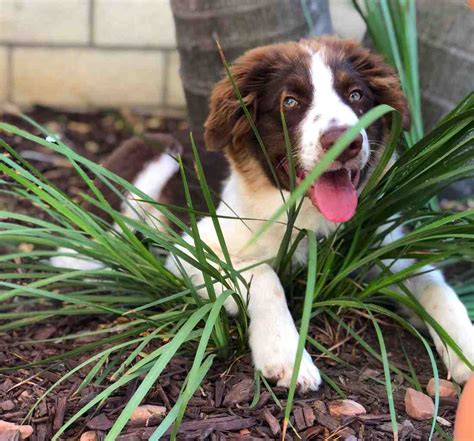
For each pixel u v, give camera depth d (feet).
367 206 2.52
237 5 3.39
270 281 2.50
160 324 2.48
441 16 3.48
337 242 2.69
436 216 2.70
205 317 2.38
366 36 3.73
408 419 2.24
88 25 5.25
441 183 2.57
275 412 2.20
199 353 2.03
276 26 3.44
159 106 5.43
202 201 3.20
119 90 5.41
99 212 3.43
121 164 3.60
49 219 3.63
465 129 2.41
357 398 2.32
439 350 2.50
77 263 3.32
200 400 2.26
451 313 2.54
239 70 2.72
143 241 2.73
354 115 2.42
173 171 3.41
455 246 2.45
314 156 2.35
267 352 2.31
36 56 5.31
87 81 5.38
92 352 2.58
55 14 5.21
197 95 3.68
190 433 2.12
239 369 2.41
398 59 3.25
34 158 4.42
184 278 2.47
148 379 1.97
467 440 1.75
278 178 2.64
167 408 2.24
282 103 2.36
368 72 2.69
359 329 2.71
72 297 2.61
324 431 2.16
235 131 2.72
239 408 2.23
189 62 3.64
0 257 2.55
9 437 2.10
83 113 5.32
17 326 2.67
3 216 2.41
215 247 2.78
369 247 2.72
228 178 3.06
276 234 2.72
